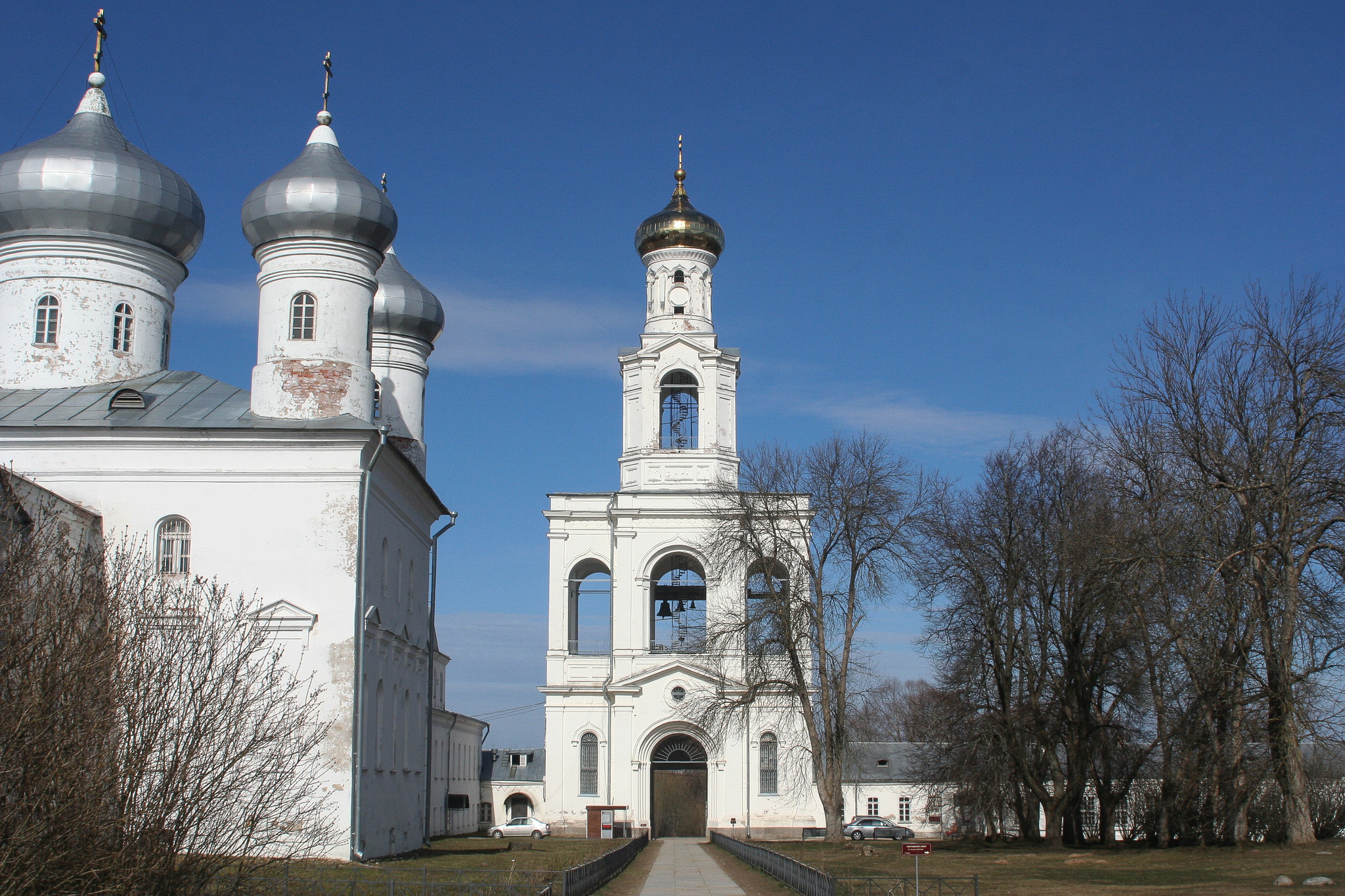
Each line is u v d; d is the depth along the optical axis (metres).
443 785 65.75
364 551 34.25
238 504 34.25
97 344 40.00
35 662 15.94
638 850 48.03
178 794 16.31
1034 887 28.88
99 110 41.75
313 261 37.28
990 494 50.72
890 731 101.62
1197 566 37.34
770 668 53.31
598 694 62.19
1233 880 29.12
